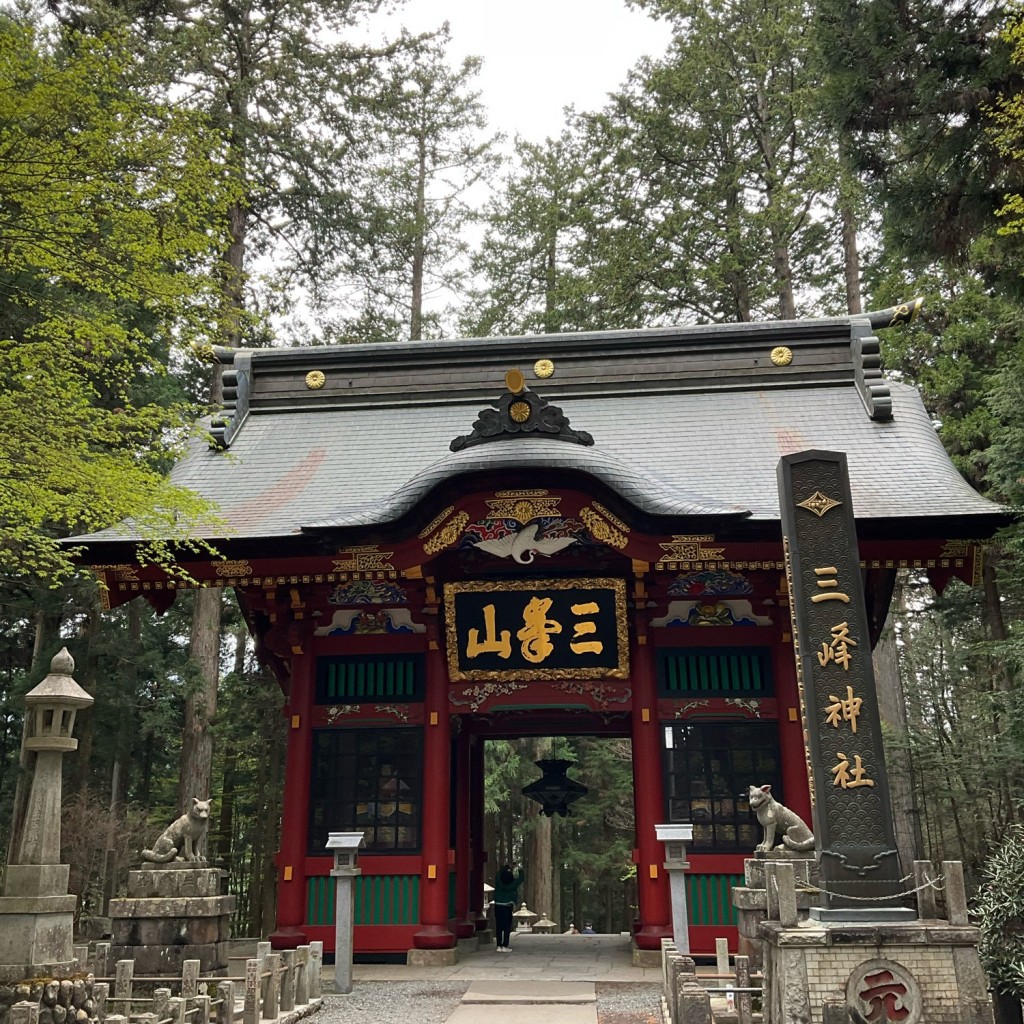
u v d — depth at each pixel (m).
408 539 13.77
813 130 25.66
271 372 18.50
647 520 13.16
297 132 25.09
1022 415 14.98
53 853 9.13
